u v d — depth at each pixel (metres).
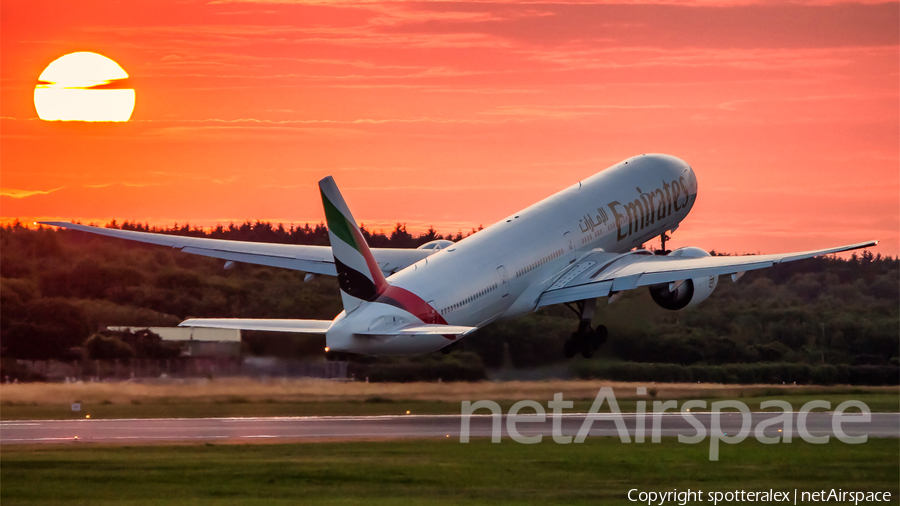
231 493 22.73
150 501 21.95
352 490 23.12
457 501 22.25
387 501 22.00
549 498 22.83
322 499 22.20
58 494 22.73
